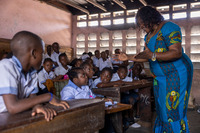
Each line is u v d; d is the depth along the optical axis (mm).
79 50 10453
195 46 8211
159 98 1784
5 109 1109
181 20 8406
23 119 872
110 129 2221
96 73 6168
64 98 2158
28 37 1094
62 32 9797
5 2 6840
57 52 6473
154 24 1700
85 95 2256
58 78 4113
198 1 8133
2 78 1006
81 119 1126
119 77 3561
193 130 3223
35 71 1311
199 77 7953
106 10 9680
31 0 7934
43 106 1078
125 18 9383
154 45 1695
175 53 1531
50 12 8992
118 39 9648
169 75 1688
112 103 1922
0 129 777
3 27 6781
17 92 1068
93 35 10133
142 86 3143
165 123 1743
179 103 1680
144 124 3316
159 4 8734
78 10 10305
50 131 969
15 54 1116
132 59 1795
